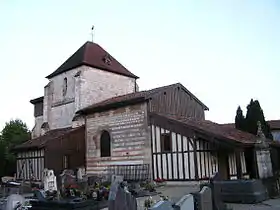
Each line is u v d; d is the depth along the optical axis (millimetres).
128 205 7469
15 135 33812
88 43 26703
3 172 27656
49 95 26000
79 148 20703
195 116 19578
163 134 15844
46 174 12938
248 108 21281
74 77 24000
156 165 15852
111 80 25422
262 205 10484
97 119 19234
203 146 15086
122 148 17500
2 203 10102
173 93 18297
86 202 9562
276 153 18500
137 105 17172
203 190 8148
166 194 12219
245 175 17328
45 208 9711
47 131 25156
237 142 13664
